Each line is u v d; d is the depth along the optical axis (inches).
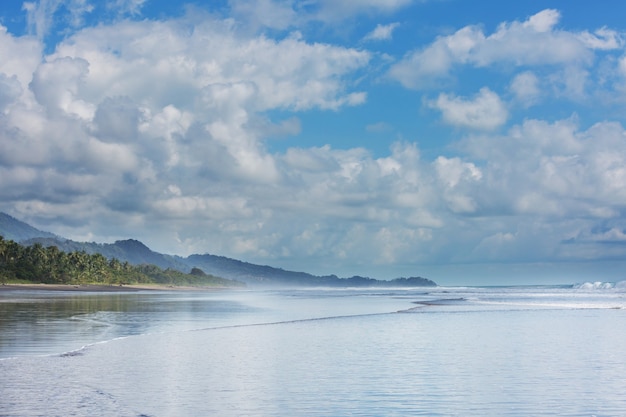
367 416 568.1
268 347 1062.4
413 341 1169.4
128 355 940.0
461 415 571.5
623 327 1486.2
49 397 627.8
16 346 1041.5
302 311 2266.2
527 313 2119.8
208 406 600.1
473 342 1145.4
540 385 706.2
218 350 1013.2
